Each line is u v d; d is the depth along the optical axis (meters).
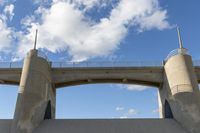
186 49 32.06
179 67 30.56
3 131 26.44
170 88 31.02
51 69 34.09
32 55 30.70
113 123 28.09
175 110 29.52
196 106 27.75
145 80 33.88
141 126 27.47
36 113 27.81
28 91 28.06
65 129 26.83
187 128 26.89
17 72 33.50
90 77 33.78
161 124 28.16
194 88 29.06
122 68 34.03
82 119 29.34
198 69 33.78
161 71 34.06
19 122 26.14
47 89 31.53
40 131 26.55
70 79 33.78
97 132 26.16
